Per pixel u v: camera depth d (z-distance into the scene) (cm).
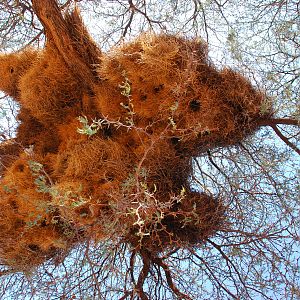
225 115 345
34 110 395
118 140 362
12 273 358
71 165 338
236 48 343
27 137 418
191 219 347
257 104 348
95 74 382
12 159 397
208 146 362
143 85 346
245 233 347
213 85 343
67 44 376
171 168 350
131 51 348
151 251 360
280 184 361
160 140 345
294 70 370
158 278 369
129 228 327
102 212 311
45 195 338
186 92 338
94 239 326
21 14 438
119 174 336
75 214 312
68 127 387
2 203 346
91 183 332
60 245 317
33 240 338
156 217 309
